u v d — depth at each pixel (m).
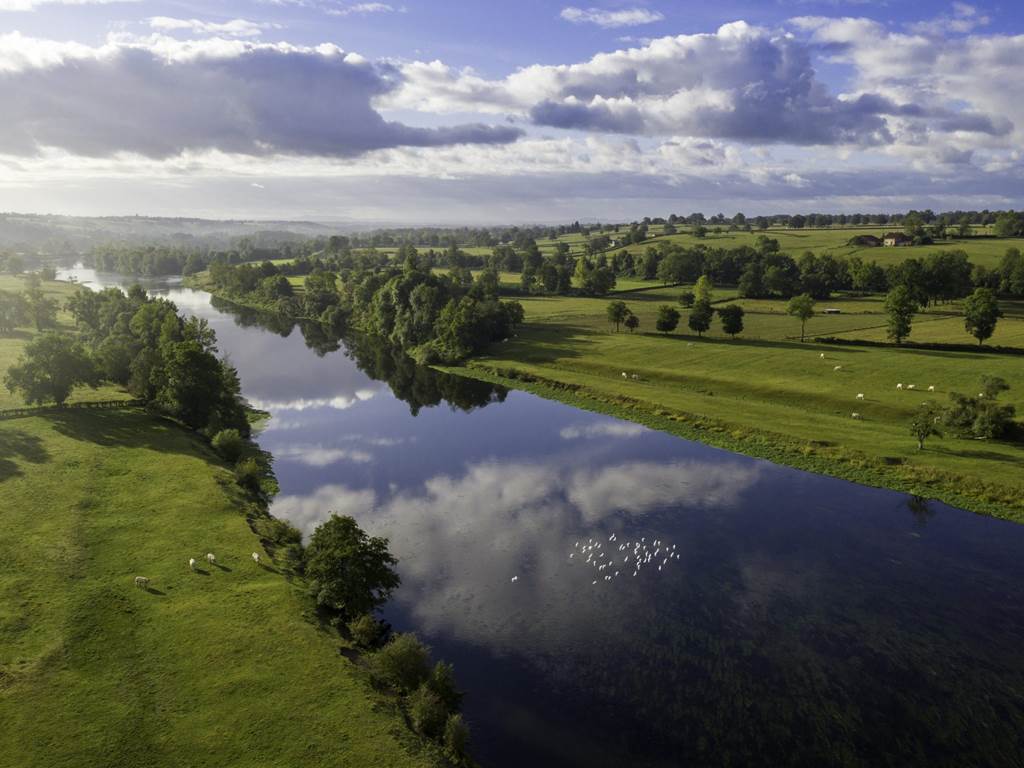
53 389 81.25
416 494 66.44
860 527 58.03
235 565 47.44
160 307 121.88
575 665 40.09
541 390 109.56
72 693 33.47
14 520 51.81
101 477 62.19
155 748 30.17
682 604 46.75
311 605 43.34
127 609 40.94
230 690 34.28
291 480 69.88
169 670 35.62
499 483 69.38
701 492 66.25
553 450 80.00
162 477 63.25
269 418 95.31
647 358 120.44
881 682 38.41
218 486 62.34
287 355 145.38
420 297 153.38
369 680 36.44
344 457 77.62
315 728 31.94
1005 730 34.53
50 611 40.16
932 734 34.34
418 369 131.38
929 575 50.16
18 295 151.75
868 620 44.53
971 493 62.44
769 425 82.94
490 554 53.97
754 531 57.62
